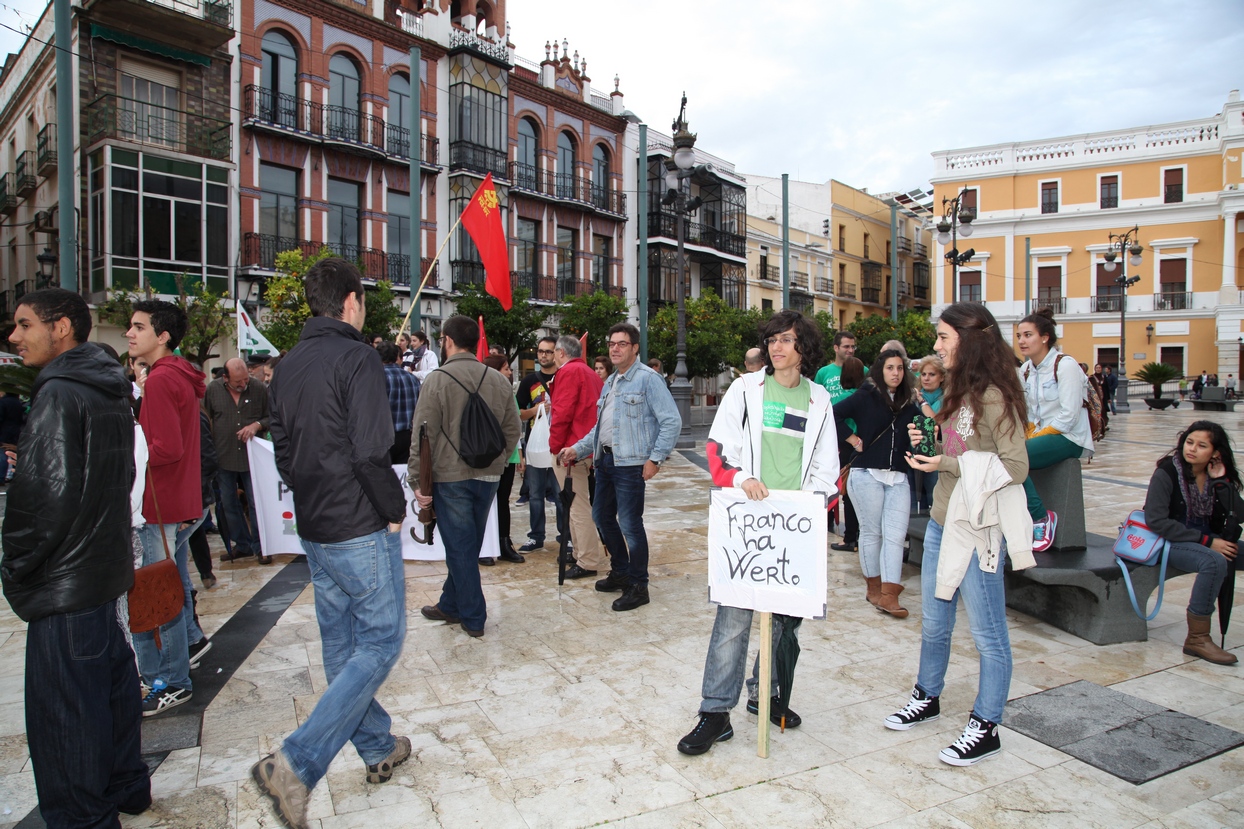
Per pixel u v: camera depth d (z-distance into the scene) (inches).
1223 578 158.7
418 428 168.9
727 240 1432.1
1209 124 1454.2
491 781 111.5
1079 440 180.5
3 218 925.2
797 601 115.3
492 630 178.9
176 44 709.3
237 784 111.7
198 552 214.5
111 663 100.1
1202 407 1139.9
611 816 102.4
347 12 824.3
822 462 121.0
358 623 103.3
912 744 123.4
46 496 86.7
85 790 90.7
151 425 136.8
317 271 107.3
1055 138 1573.6
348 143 812.0
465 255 943.7
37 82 778.8
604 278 1176.2
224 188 729.0
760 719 118.4
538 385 340.2
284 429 103.2
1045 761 117.7
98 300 663.1
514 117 1015.0
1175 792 109.0
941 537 125.9
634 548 193.9
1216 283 1451.8
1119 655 162.9
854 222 1909.4
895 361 187.9
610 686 145.8
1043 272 1598.2
